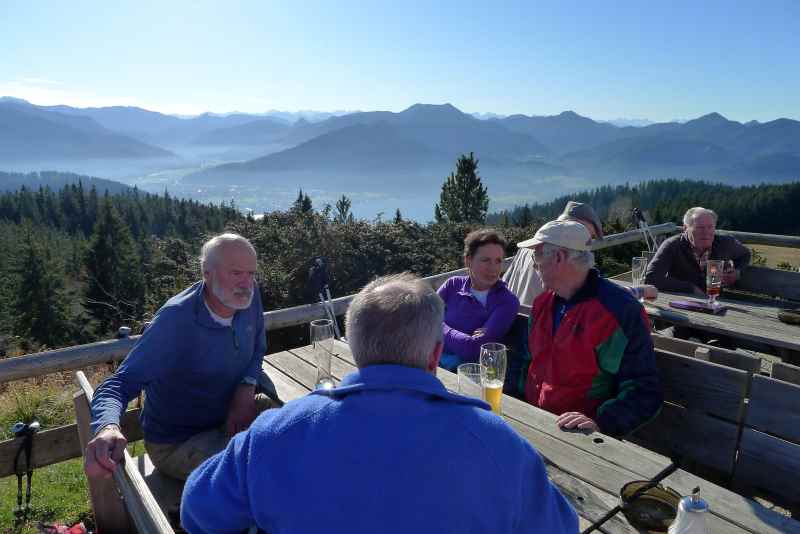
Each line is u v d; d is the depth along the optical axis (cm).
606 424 209
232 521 107
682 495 146
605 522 135
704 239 405
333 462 95
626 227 1184
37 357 280
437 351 114
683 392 213
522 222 1694
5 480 334
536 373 248
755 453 189
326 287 289
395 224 1284
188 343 215
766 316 341
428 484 93
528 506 104
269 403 230
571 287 235
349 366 243
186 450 218
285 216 1158
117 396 194
